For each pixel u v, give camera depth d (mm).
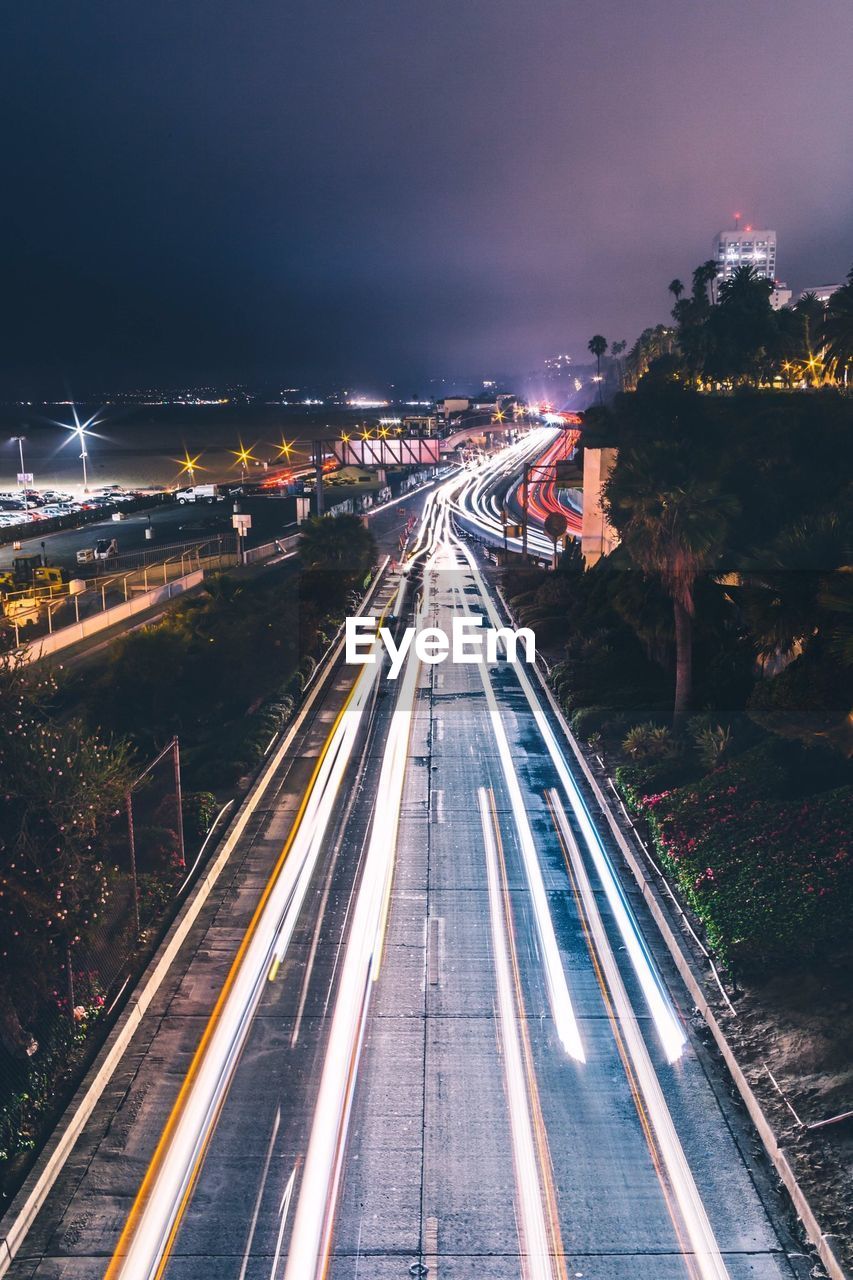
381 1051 18391
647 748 33812
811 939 20203
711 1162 15414
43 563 82312
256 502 135750
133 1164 15594
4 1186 14953
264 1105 16906
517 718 40938
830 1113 15891
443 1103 16859
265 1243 13914
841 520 26969
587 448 72062
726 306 116875
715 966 20812
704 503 32312
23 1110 16438
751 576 27438
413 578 82312
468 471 198000
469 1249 13727
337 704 43781
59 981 19156
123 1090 17406
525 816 30031
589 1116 16516
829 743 26062
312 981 20953
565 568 72250
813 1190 14445
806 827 24250
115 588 74125
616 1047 18391
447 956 21812
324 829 29422
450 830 29047
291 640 51094
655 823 27438
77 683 45875
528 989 20438
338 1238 13945
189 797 30141
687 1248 13719
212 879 25906
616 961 21516
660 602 37031
